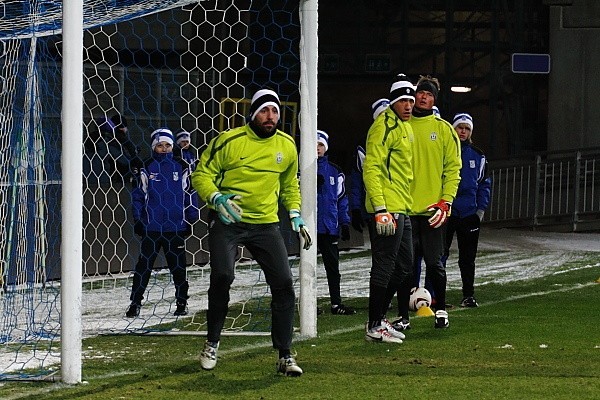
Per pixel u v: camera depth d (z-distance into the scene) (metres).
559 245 46.56
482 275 35.12
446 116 66.94
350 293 30.36
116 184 34.94
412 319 24.53
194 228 36.91
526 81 67.38
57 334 23.05
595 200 53.75
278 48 59.28
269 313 26.23
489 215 55.34
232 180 17.66
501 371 18.25
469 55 74.56
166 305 28.02
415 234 22.52
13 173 29.39
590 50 58.03
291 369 17.78
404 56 68.75
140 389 16.91
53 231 31.11
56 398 16.36
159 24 46.19
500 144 72.56
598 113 58.09
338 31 71.44
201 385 17.17
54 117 34.47
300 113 21.91
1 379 17.89
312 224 21.92
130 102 41.69
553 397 16.25
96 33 43.47
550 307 26.84
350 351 20.19
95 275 32.94
